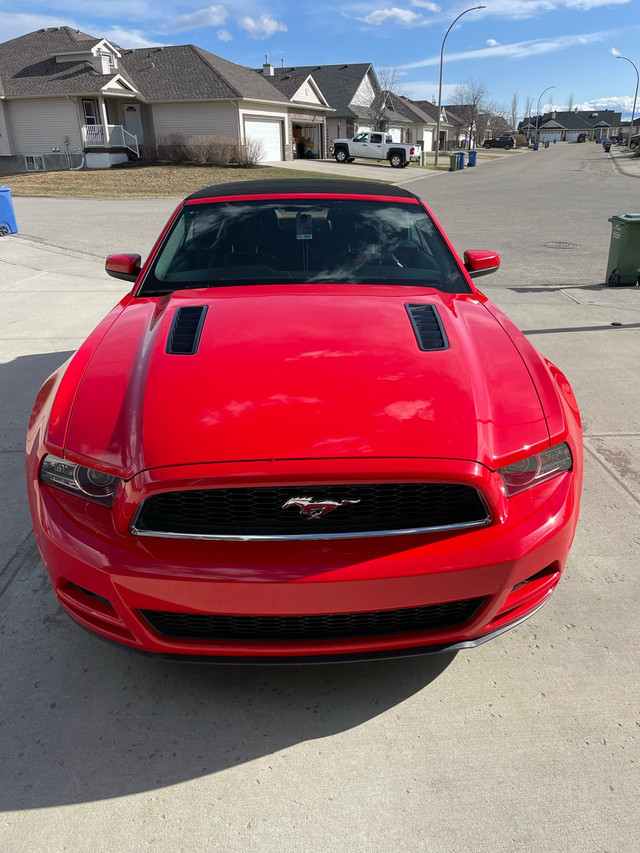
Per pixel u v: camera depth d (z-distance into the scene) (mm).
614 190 23750
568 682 2191
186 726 2045
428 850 1681
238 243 3156
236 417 1896
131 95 32812
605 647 2336
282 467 1756
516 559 1840
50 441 2025
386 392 1992
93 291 7770
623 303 7148
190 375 2084
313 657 1904
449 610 1925
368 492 1805
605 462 3613
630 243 7773
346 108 49625
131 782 1867
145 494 1790
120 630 1944
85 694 2152
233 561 1776
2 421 4172
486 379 2143
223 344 2256
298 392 1981
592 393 4578
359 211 3367
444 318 2520
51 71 33781
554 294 7645
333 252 3119
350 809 1790
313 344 2242
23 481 3438
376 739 2002
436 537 1824
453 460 1806
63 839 1715
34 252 10742
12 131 33844
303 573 1755
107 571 1807
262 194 3461
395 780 1870
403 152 38500
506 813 1771
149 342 2350
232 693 2172
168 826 1749
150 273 3068
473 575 1815
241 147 32062
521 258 10320
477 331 2471
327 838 1715
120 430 1956
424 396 1986
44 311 6848
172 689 2182
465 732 2018
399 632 1915
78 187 24359
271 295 2732
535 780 1860
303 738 2008
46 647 2340
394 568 1769
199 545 1812
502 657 2307
